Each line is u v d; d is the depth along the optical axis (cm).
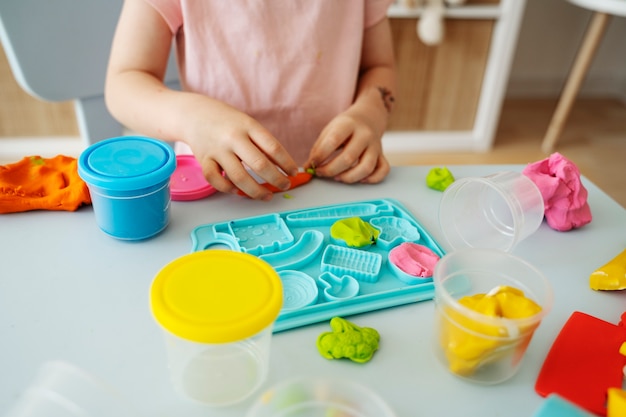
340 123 62
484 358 34
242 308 30
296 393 30
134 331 37
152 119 60
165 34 69
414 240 49
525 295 38
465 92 169
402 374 35
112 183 43
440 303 36
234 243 47
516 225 46
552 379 36
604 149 182
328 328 39
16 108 151
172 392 33
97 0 76
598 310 43
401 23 153
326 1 73
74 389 29
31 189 52
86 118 82
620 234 53
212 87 74
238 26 71
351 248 47
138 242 47
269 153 54
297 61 75
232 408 32
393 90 79
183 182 56
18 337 36
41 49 73
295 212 52
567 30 206
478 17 154
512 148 180
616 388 34
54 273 43
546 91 219
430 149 175
